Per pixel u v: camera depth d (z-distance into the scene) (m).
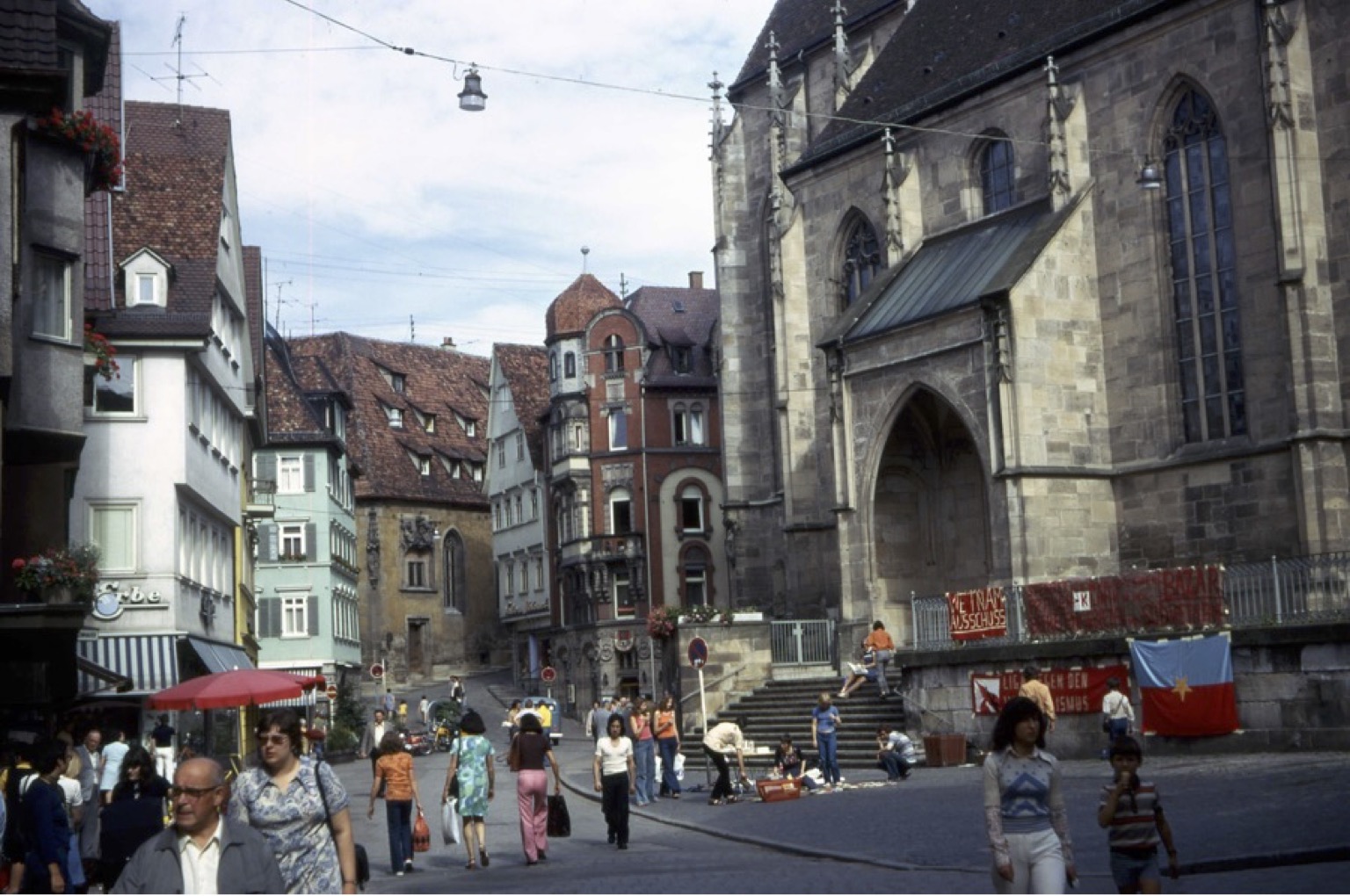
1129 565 47.09
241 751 52.38
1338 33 42.00
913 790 33.81
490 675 112.56
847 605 52.81
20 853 18.58
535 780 25.41
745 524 68.94
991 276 48.69
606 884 21.25
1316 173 42.38
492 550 115.69
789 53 69.25
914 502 54.41
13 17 30.30
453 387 120.00
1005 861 12.39
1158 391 46.47
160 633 43.94
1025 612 39.16
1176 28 46.12
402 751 25.58
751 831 28.69
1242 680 33.72
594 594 93.06
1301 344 41.94
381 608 106.12
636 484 92.69
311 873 11.95
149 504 44.22
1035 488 46.62
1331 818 22.73
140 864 9.98
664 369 94.00
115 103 44.34
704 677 52.44
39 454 34.22
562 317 95.75
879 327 51.56
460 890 21.72
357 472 98.56
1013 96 52.16
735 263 69.88
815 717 36.88
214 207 49.97
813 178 60.78
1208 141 45.56
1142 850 13.89
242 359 58.97
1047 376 47.34
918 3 62.84
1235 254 44.41
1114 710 34.81
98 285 42.28
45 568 31.56
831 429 53.59
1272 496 43.19
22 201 31.28
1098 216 48.41
